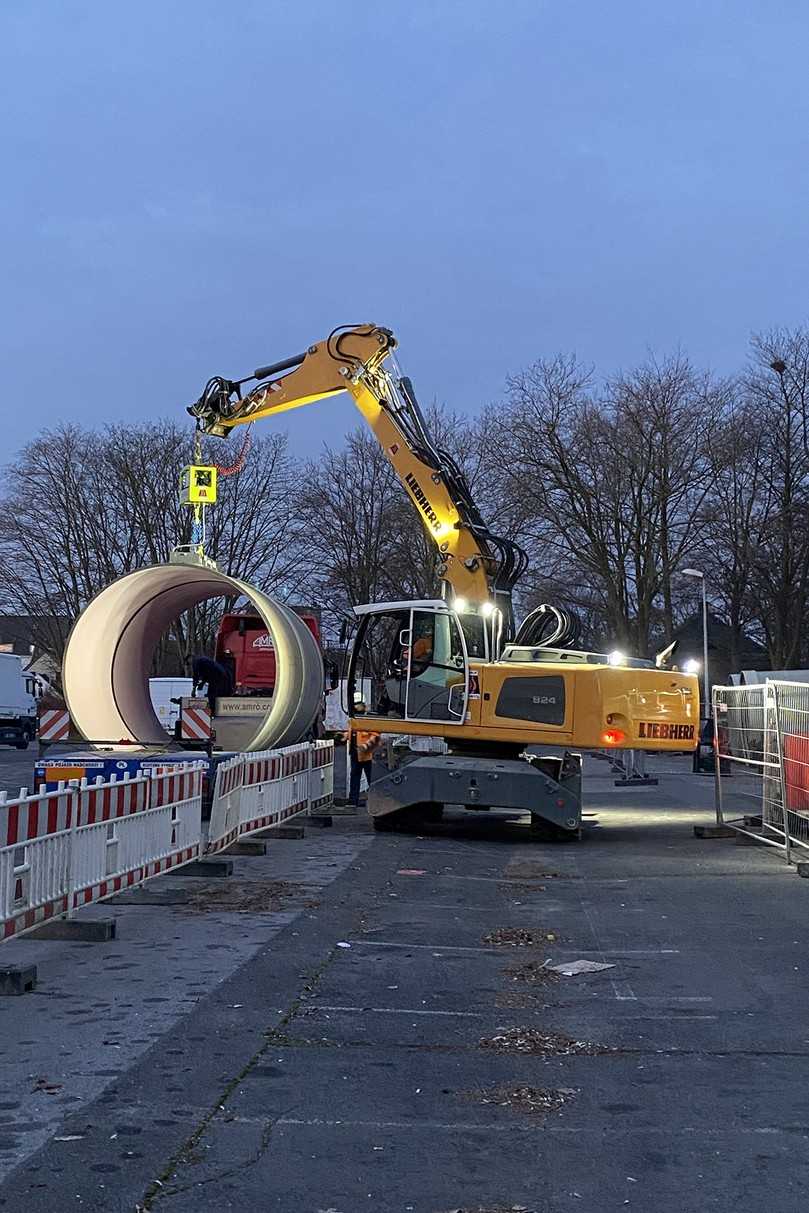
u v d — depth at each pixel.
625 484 50.03
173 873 13.16
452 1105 5.73
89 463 56.72
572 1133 5.39
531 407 49.94
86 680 21.19
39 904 9.27
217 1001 7.60
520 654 18.11
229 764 14.87
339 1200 4.64
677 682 17.81
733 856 15.68
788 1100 5.85
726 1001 7.83
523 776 17.03
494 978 8.46
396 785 17.44
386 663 18.75
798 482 48.88
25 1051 6.50
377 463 56.03
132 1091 5.84
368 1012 7.45
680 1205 4.64
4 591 56.16
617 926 10.53
